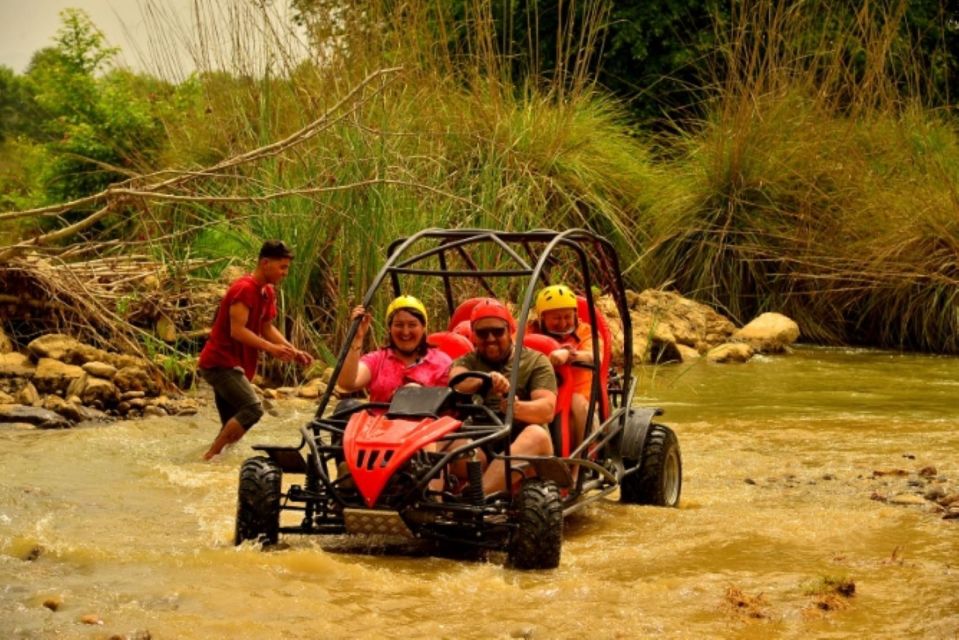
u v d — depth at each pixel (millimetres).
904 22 31094
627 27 29469
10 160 28141
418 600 7680
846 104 26016
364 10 20281
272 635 6965
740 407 15859
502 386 9078
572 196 22078
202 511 10109
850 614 7461
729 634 7086
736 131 23438
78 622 7109
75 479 11242
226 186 19000
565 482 8930
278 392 15930
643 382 17969
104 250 19672
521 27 30406
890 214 22578
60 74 25859
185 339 16781
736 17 29438
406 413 8906
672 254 23297
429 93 20594
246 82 19438
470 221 18609
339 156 17922
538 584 8102
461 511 8406
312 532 8805
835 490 11242
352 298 17266
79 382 14688
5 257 15484
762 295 23500
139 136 25172
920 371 19375
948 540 9336
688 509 10523
